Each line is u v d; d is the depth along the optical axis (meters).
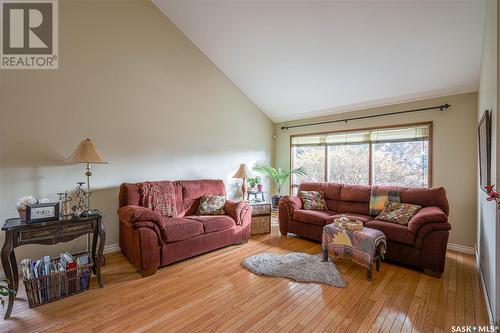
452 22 2.55
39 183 2.72
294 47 3.55
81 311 1.97
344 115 4.66
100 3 3.13
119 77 3.30
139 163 3.51
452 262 2.99
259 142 5.48
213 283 2.43
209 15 3.52
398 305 2.07
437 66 3.12
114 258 3.03
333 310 2.00
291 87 4.46
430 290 2.32
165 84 3.79
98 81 3.12
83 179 3.02
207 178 4.41
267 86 4.68
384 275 2.64
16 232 1.98
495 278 1.75
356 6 2.71
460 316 1.92
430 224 2.66
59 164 2.84
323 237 2.97
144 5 3.53
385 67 3.37
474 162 3.29
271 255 3.11
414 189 3.34
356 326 1.80
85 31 3.01
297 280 2.49
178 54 3.94
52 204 2.17
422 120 3.72
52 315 1.92
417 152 3.79
